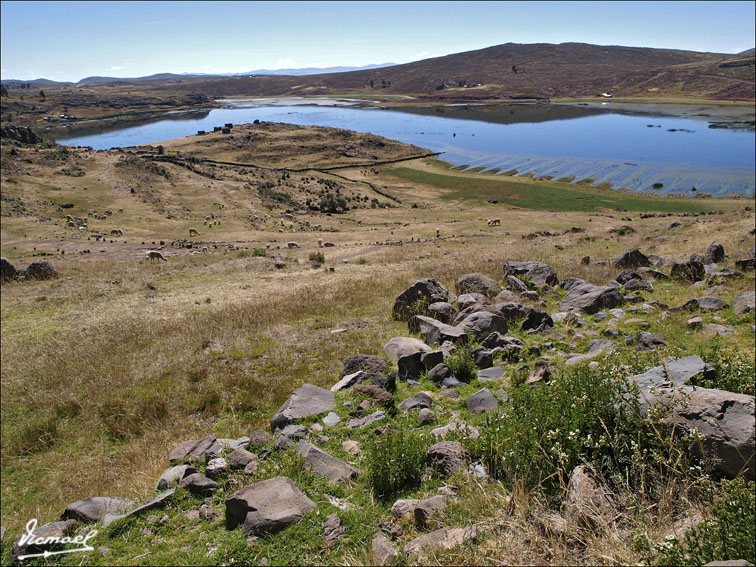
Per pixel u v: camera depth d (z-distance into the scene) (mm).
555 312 12555
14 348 14906
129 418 9438
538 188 88875
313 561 4188
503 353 9258
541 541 3652
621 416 4574
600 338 9688
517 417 5395
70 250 36594
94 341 14523
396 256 29422
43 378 12164
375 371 9203
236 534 4730
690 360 5848
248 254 32125
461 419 6812
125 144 163125
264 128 160625
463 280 15461
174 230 51844
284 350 11758
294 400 8031
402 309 13641
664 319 10297
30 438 9438
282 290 20422
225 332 13898
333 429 7055
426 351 9523
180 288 22172
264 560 4301
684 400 4438
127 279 24297
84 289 22391
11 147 79875
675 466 3912
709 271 15250
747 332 8875
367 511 4820
